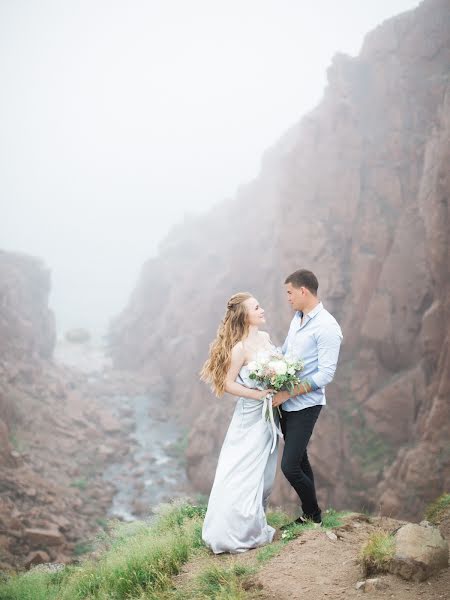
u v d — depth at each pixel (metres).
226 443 4.77
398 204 27.42
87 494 27.80
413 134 27.66
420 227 25.11
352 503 22.75
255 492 4.55
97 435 35.47
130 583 4.50
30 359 40.81
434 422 19.19
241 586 3.81
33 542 20.39
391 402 23.48
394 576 3.56
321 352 4.37
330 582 3.69
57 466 29.69
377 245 26.94
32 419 32.59
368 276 26.69
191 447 31.62
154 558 4.81
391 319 24.94
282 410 4.66
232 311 4.62
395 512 18.80
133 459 33.94
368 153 28.84
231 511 4.50
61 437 33.03
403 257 25.14
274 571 3.93
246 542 4.52
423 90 28.05
